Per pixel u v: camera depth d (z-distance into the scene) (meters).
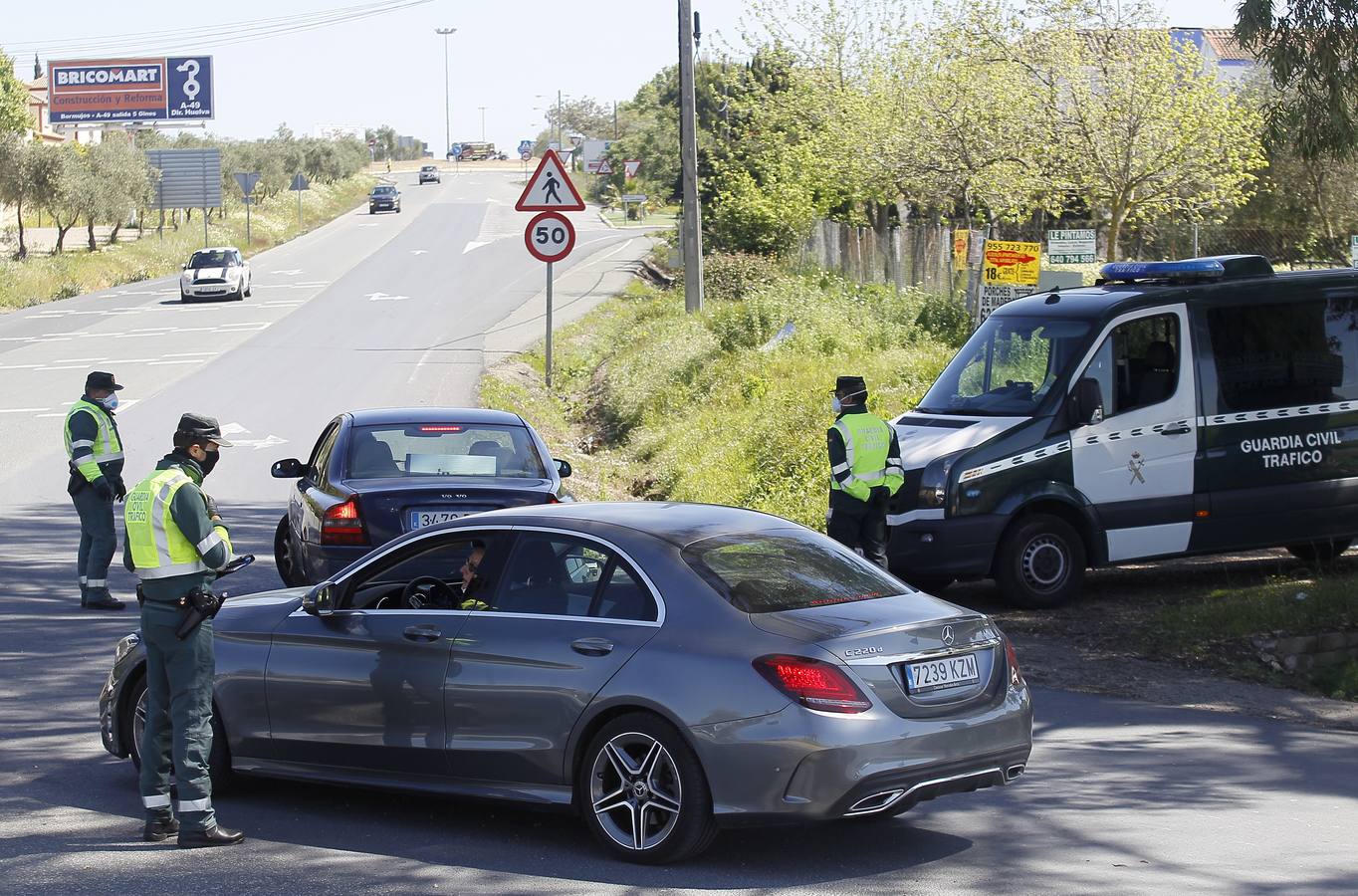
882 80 61.75
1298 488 24.28
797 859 12.31
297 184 152.88
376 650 13.42
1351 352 24.86
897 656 11.83
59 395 50.50
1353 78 24.02
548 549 13.13
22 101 160.75
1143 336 23.86
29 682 18.83
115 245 125.69
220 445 13.34
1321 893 11.30
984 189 50.16
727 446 33.50
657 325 56.41
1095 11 46.06
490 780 12.81
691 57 53.12
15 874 11.87
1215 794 14.35
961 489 22.80
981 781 12.22
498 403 44.62
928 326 44.56
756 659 11.65
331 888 11.52
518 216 165.00
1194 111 42.75
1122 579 25.73
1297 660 19.73
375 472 21.95
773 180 71.81
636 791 12.10
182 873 11.91
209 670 12.85
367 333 69.12
